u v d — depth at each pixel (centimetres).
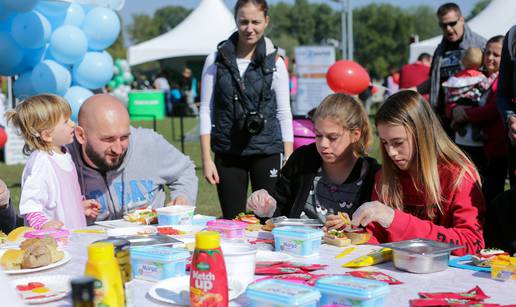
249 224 263
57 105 297
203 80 393
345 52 1644
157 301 158
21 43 524
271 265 192
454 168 237
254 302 140
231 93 378
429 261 182
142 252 182
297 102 1045
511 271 174
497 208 248
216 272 143
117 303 135
